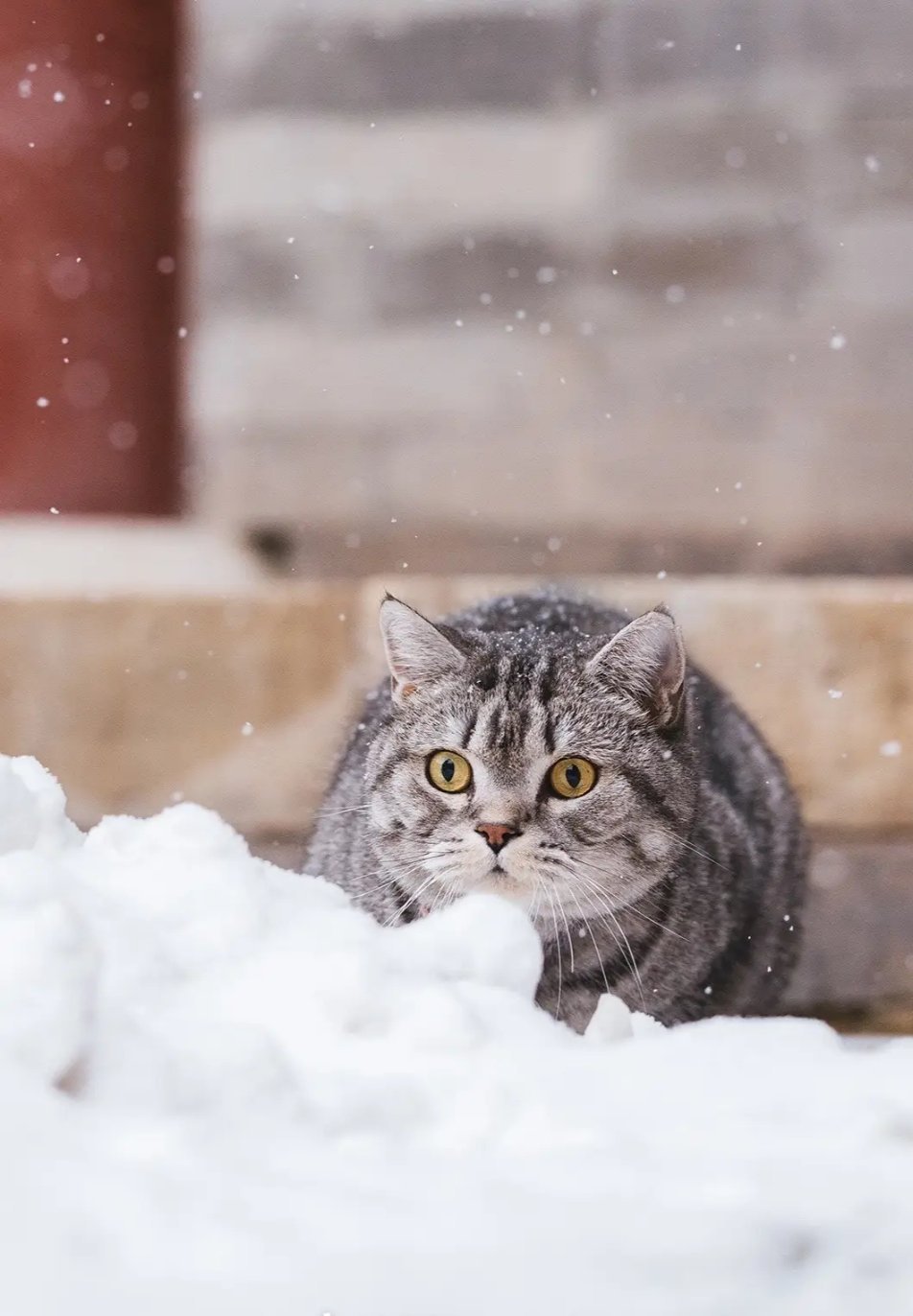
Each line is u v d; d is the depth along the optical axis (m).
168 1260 1.68
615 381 8.69
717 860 4.78
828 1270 1.77
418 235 8.81
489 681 4.47
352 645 6.52
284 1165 1.99
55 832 3.05
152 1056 2.21
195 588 6.84
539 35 8.61
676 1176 2.01
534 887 4.33
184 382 10.35
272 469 8.99
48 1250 1.68
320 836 5.09
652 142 8.54
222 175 8.93
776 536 8.59
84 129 10.23
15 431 10.38
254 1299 1.63
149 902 2.77
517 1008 2.74
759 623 6.47
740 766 5.36
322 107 8.84
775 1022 3.12
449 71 8.73
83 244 10.31
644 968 4.54
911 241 8.36
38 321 10.33
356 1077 2.35
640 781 4.49
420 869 4.44
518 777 4.36
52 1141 1.92
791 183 8.43
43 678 6.51
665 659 4.57
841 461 8.51
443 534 8.92
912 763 6.46
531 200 8.70
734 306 8.54
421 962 2.83
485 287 8.78
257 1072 2.25
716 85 8.43
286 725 6.55
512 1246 1.76
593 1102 2.33
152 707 6.54
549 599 5.90
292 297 8.93
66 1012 2.16
